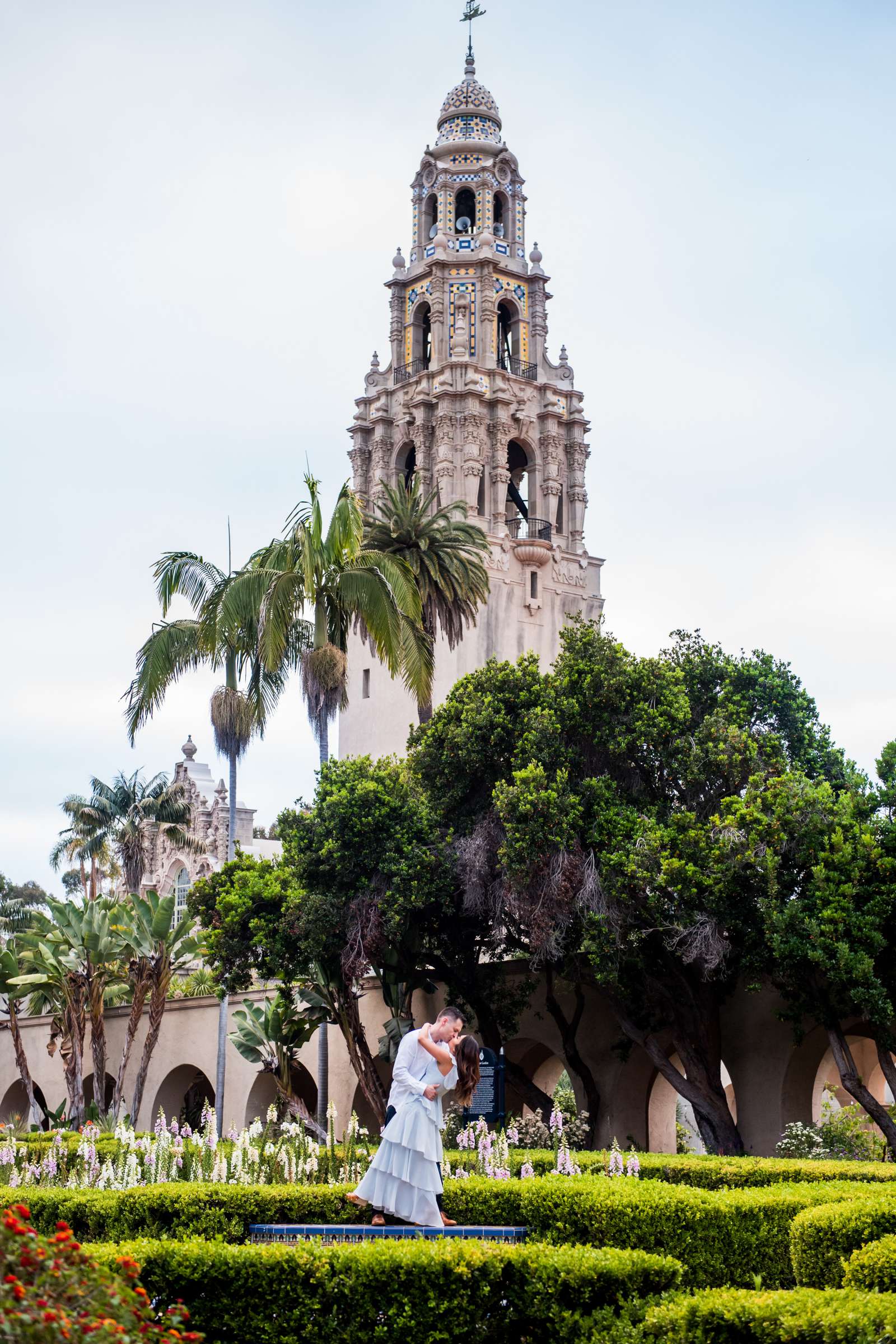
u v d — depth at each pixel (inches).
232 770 1665.8
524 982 1396.4
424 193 2746.1
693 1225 500.4
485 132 2785.4
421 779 1378.0
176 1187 572.1
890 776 1079.0
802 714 1290.6
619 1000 1214.9
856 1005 1053.8
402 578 1456.7
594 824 1162.0
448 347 2608.3
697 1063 1170.6
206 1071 1897.1
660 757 1221.1
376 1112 1318.9
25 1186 780.6
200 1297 398.9
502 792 1182.9
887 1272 379.9
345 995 1333.7
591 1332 375.9
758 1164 745.6
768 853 1031.6
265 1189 563.8
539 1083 1770.4
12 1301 232.7
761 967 1076.5
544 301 2719.0
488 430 2568.9
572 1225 499.5
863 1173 695.1
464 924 1370.6
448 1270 392.8
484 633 2470.5
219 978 1425.9
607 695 1229.1
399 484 2551.7
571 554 2630.4
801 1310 315.6
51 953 1781.5
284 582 1419.8
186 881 3078.2
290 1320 394.0
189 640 1612.9
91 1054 2146.9
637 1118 1385.3
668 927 1087.6
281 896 1363.2
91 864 3095.5
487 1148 695.1
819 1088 1531.7
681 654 1336.1
